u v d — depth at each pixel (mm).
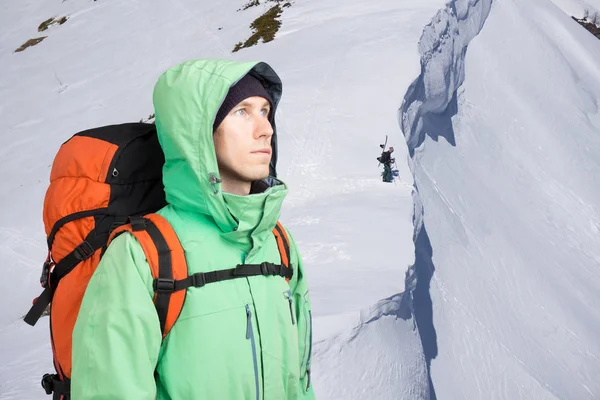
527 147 25922
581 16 53312
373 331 8039
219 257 1905
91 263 2041
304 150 17953
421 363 8977
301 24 29594
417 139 20719
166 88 1870
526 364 14414
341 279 9727
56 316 2045
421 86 21703
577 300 18969
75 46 43281
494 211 21078
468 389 11789
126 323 1738
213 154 1820
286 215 14781
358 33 24750
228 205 1869
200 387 1801
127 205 2113
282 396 1980
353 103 19828
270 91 2141
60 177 2150
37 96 38781
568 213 23891
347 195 15695
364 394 7180
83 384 1728
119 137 2180
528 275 18781
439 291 13922
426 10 25156
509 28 29906
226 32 35719
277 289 2047
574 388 14906
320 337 7477
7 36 48469
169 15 41750
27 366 10195
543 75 29000
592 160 25984
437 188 19406
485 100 26641
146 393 1710
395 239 12102
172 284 1812
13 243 23906
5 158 33188
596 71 31969
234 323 1864
